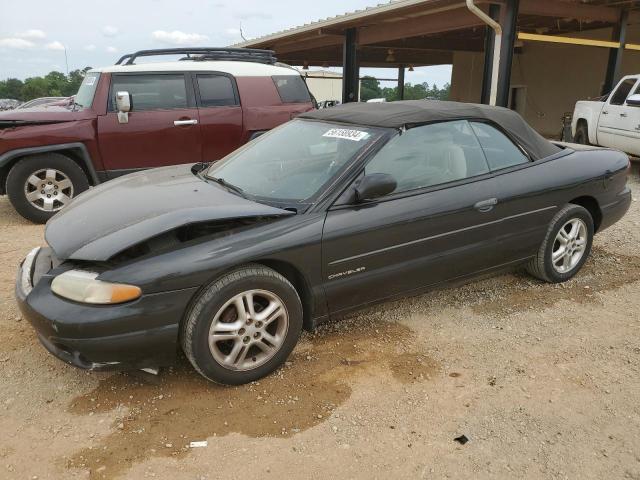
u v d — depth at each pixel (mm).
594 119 10367
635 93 9312
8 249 5551
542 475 2438
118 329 2682
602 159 4570
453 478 2418
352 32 14070
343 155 3473
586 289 4426
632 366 3303
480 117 3979
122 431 2713
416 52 21625
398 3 10828
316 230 3133
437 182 3652
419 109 3834
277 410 2881
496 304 4152
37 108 7133
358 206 3295
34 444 2621
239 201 3273
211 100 7250
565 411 2879
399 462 2512
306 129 4012
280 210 3172
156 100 6977
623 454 2566
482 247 3830
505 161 4020
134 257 2822
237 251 2914
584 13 11141
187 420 2797
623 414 2855
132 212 3145
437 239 3586
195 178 3918
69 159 6594
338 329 3766
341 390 3059
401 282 3537
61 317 2662
